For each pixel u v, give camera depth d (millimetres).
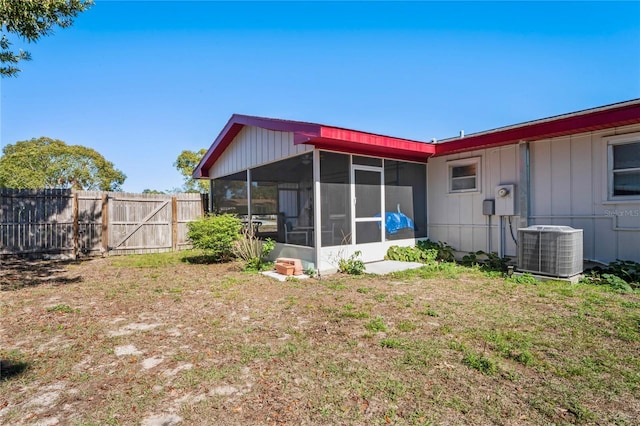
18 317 4223
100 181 26750
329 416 2131
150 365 2891
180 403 2314
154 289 5680
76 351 3195
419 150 7508
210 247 8312
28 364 2932
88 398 2396
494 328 3572
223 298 5027
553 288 5164
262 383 2553
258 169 8664
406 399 2301
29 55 7062
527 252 5941
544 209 6613
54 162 23969
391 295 4969
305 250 6969
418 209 8500
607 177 5859
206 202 11961
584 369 2658
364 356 2973
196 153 23953
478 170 7668
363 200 7398
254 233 8750
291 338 3422
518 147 6965
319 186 6672
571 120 5656
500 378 2561
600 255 5965
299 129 6406
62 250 9695
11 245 9195
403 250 7824
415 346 3148
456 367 2742
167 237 11227
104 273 7254
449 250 8148
